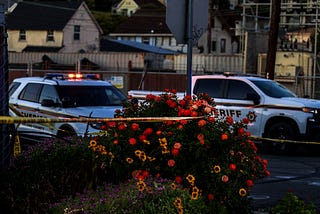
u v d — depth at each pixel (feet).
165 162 26.61
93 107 56.85
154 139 26.81
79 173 25.05
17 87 63.46
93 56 194.70
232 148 27.25
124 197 22.62
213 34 306.76
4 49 26.68
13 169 24.90
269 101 70.08
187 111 27.63
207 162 26.55
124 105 29.89
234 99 71.97
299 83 131.03
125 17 355.97
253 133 70.90
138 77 127.44
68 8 273.13
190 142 26.48
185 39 35.32
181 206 22.77
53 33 265.75
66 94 57.77
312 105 68.85
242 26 166.50
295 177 52.13
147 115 28.71
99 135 28.96
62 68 177.58
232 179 27.12
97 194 23.65
